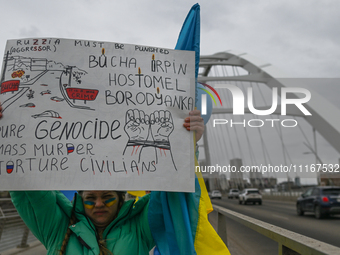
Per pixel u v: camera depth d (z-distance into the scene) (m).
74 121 1.68
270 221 10.39
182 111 1.79
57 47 1.78
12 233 5.38
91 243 1.63
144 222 1.83
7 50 1.77
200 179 1.83
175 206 1.69
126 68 1.81
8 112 1.67
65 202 1.80
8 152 1.62
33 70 1.73
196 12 2.02
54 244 1.70
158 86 1.81
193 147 1.74
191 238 1.60
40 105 1.69
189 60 1.89
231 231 7.37
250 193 27.14
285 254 1.16
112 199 1.74
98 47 1.82
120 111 1.73
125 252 1.67
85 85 1.74
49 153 1.63
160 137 1.72
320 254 0.83
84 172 1.62
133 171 1.65
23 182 1.59
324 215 11.39
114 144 1.68
